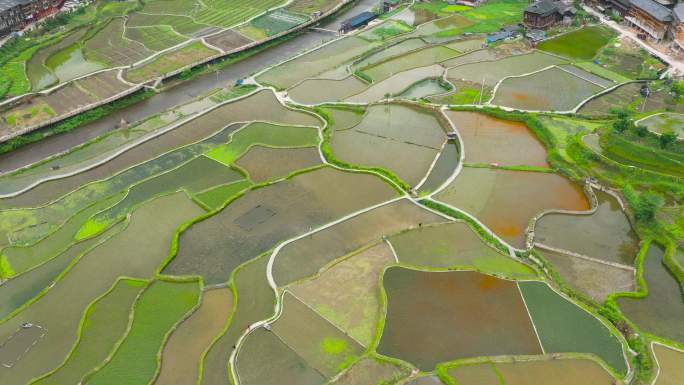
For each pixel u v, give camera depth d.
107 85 110.69
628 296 58.94
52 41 131.12
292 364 52.09
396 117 97.19
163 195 77.75
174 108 104.31
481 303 57.38
